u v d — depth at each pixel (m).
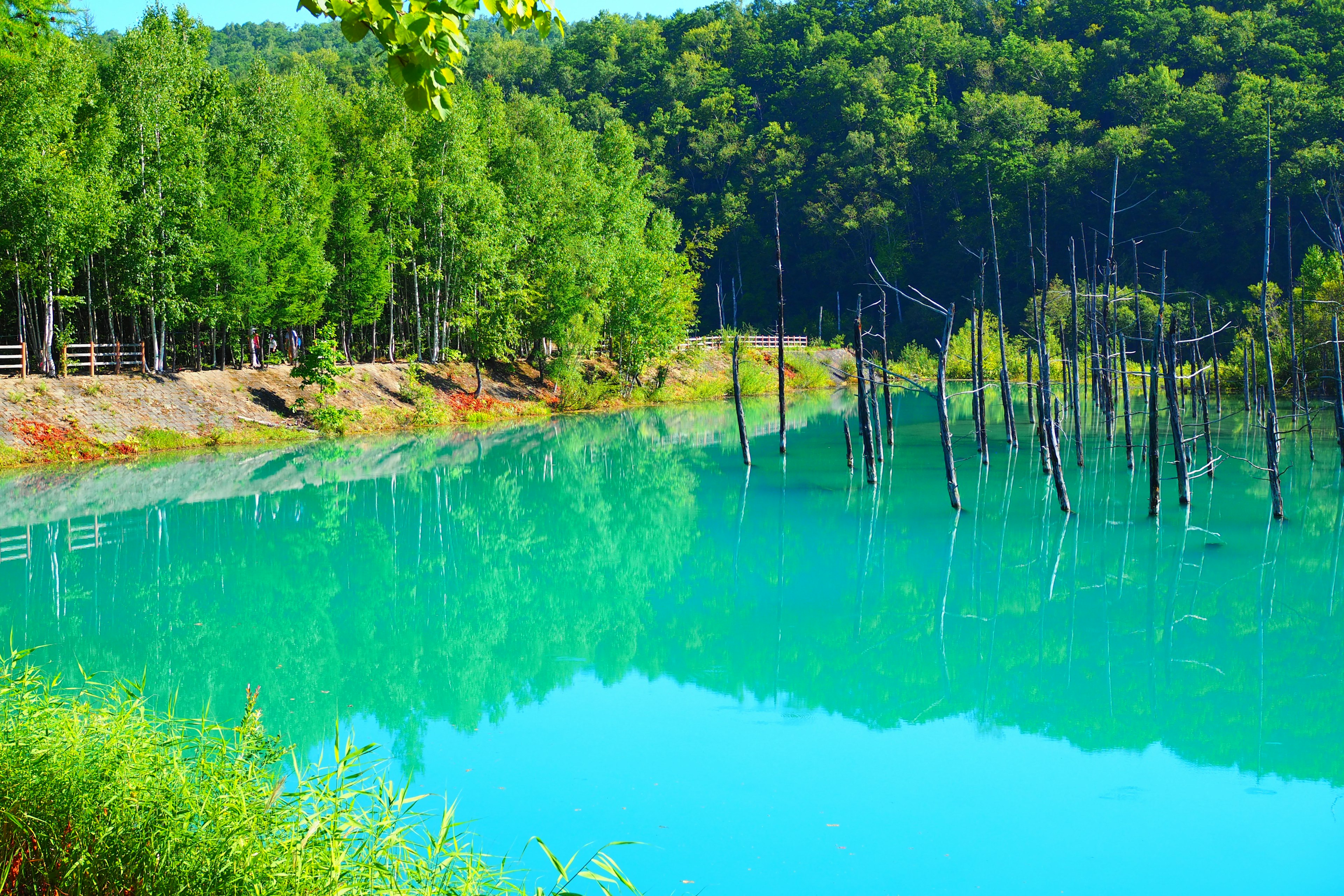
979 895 7.50
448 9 3.80
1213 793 9.54
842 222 100.69
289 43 160.00
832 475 30.06
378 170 45.34
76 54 32.88
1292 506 23.88
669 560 20.23
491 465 32.19
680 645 14.74
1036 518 23.27
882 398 58.22
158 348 36.00
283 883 4.70
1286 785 9.72
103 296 36.41
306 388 39.34
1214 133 76.31
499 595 17.66
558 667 13.62
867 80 113.06
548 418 47.50
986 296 88.25
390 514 24.41
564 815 8.94
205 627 15.20
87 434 30.19
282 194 40.03
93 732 5.69
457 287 47.91
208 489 26.34
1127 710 11.90
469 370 49.72
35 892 4.61
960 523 22.86
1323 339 42.31
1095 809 9.16
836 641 14.89
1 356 31.16
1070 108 96.75
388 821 5.41
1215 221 74.81
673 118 123.38
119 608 16.05
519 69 135.50
